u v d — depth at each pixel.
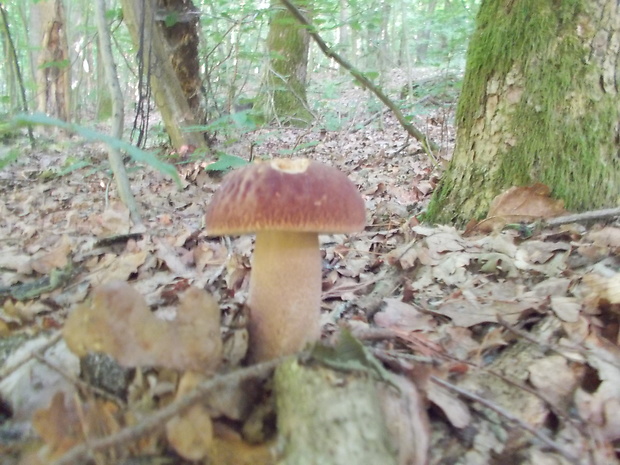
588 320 0.33
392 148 1.21
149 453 0.22
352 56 2.33
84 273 0.51
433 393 0.27
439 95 1.43
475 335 0.36
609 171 0.50
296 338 0.28
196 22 1.17
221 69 1.39
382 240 0.59
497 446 0.25
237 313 0.31
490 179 0.55
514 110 0.53
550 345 0.31
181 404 0.21
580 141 0.50
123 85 2.45
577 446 0.25
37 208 0.87
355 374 0.23
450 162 0.60
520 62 0.52
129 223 0.65
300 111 1.65
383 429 0.22
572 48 0.50
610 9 0.49
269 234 0.28
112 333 0.23
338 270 0.51
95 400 0.24
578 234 0.47
